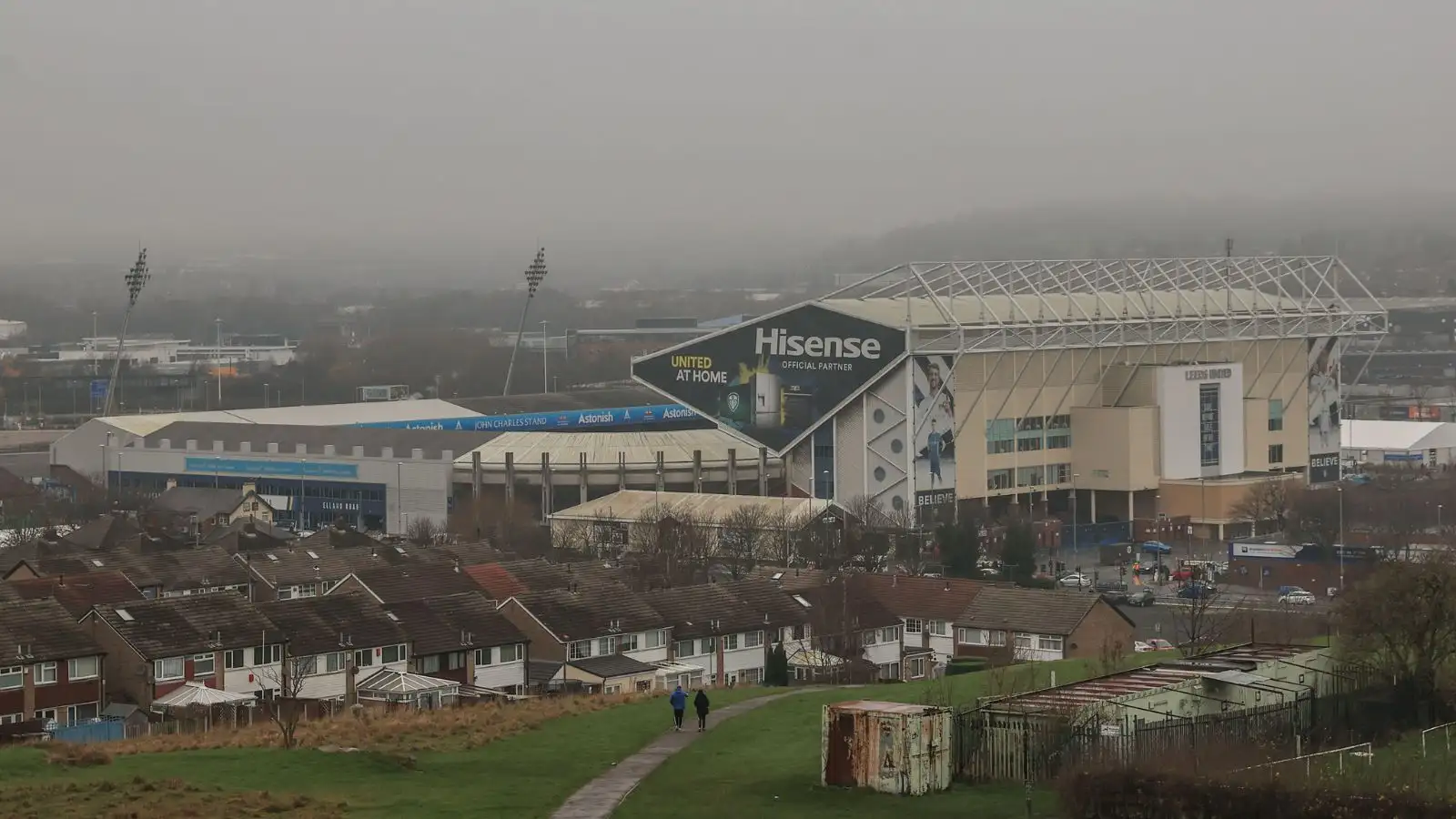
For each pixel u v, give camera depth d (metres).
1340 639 135.62
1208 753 104.75
